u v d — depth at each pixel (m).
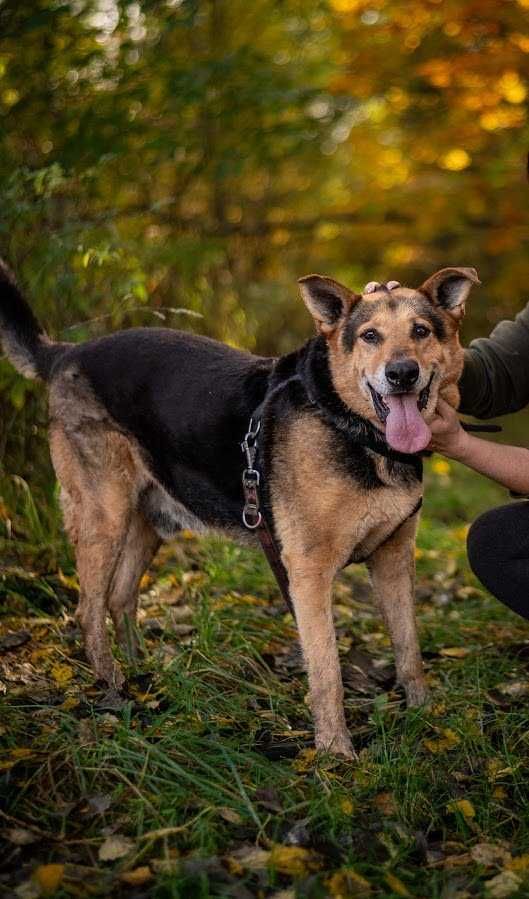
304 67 7.01
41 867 2.18
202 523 3.50
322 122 7.27
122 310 5.06
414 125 8.14
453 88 7.54
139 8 5.52
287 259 8.33
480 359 3.26
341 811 2.54
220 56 6.45
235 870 2.26
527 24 7.07
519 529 3.07
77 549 3.62
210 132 6.55
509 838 2.59
